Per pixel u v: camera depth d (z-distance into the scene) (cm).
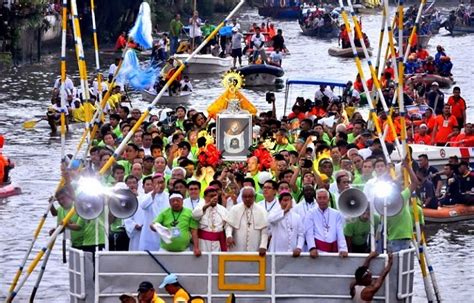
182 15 11244
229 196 2569
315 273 2325
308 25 10881
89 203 2311
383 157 2797
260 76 7081
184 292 2275
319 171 2720
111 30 9038
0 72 7306
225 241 2355
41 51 8319
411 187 2514
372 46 9406
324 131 3762
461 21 11425
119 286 2322
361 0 12269
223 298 2322
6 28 7625
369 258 2317
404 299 2353
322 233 2350
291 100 6366
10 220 3503
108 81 5431
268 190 2391
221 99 3509
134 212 2327
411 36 2959
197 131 3397
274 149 3384
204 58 7631
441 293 2820
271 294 2322
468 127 4262
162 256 2317
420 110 5119
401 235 2461
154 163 2758
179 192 2356
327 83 5250
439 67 7100
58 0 8631
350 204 2311
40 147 4791
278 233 2352
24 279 2578
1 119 5528
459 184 3691
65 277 2922
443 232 3500
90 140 2658
